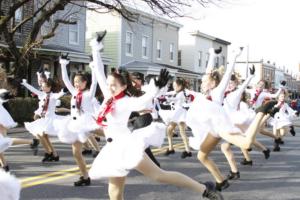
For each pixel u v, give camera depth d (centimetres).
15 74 1694
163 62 3641
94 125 732
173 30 3762
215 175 677
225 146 796
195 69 4059
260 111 560
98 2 1673
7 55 1956
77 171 838
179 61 4084
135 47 3269
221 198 507
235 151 1169
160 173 483
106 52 3144
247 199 656
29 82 2233
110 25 3127
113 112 481
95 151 1009
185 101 1066
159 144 481
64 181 751
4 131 784
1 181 323
